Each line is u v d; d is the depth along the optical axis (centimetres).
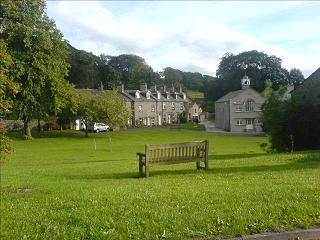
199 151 1850
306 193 982
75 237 724
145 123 11081
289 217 797
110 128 8569
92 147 5169
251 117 9062
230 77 13138
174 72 19488
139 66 16725
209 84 15038
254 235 722
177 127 10088
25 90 5712
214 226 755
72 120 8375
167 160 1778
